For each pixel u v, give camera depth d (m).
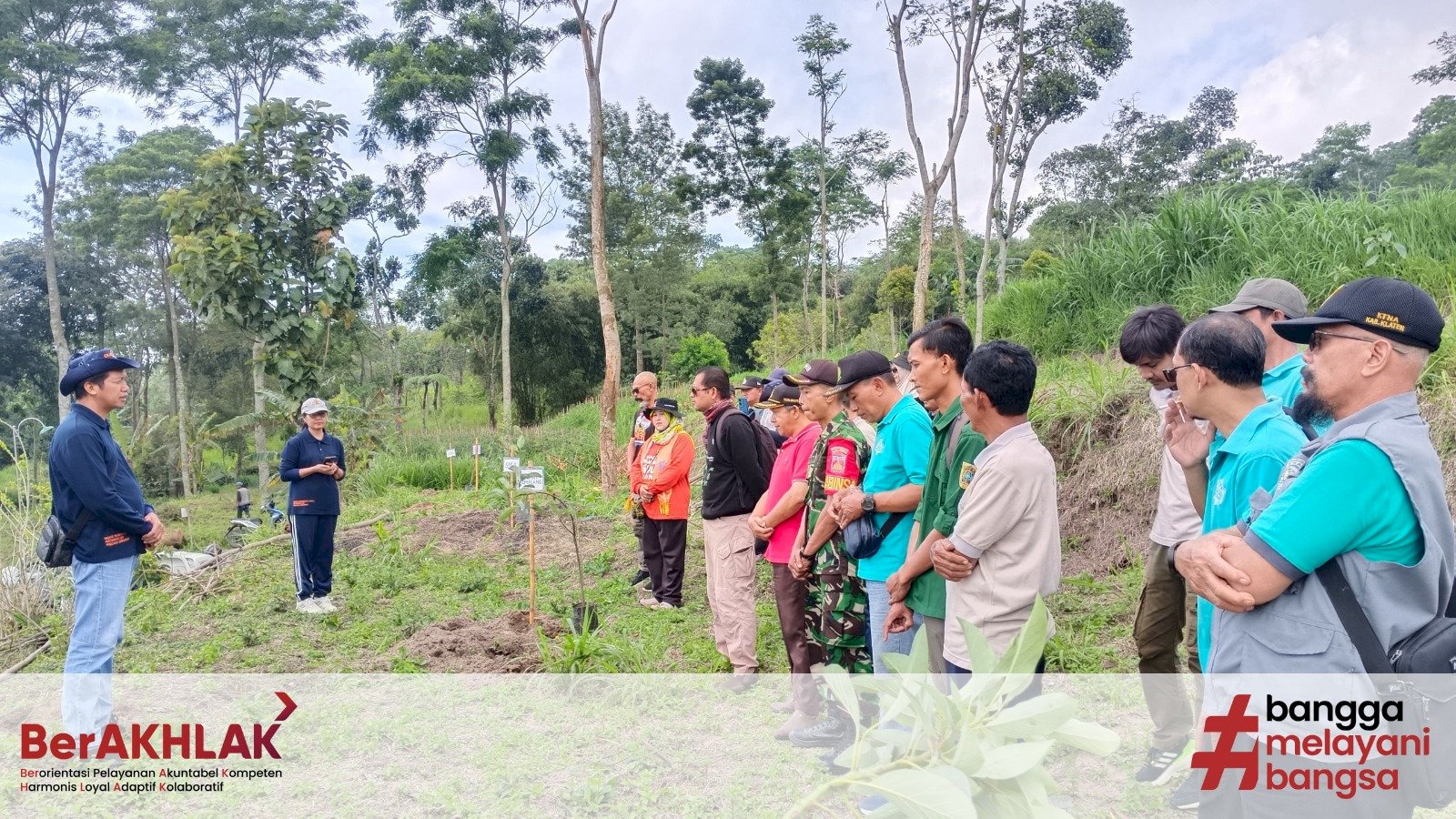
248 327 15.78
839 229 33.34
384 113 25.78
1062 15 15.07
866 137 26.77
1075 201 24.06
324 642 6.67
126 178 35.88
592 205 13.20
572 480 14.61
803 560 4.24
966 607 3.04
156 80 31.30
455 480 16.97
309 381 15.86
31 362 44.00
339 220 16.02
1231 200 9.77
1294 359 3.17
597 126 13.26
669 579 7.05
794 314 39.22
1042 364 10.05
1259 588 1.96
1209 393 2.46
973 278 25.59
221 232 15.31
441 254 28.33
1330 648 1.92
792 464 4.63
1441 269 6.98
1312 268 7.92
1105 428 7.27
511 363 34.69
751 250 65.44
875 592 3.81
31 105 31.91
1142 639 3.68
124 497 4.69
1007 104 14.87
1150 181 23.44
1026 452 2.96
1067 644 5.16
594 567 8.60
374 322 34.00
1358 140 39.31
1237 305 3.27
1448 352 5.67
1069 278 10.94
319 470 7.45
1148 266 9.81
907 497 3.68
